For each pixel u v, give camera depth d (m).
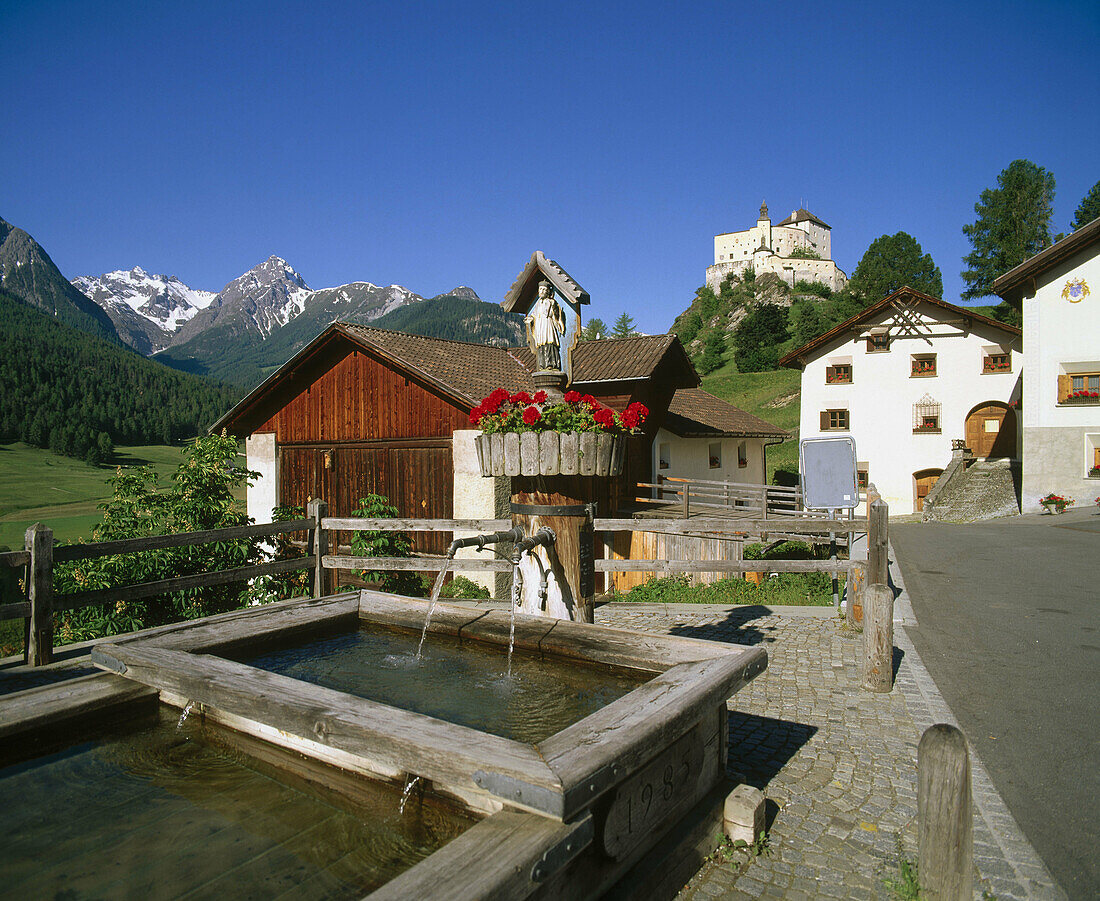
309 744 2.94
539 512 3.97
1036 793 3.54
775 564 7.06
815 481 6.42
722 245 131.75
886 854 2.93
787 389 57.75
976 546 14.36
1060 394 21.31
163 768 3.07
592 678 3.55
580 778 2.01
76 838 2.52
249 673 3.04
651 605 7.91
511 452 3.83
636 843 2.44
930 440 27.56
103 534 7.00
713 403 24.14
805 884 2.71
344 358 12.41
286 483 13.26
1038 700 4.95
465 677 3.65
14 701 3.13
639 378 14.05
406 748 2.27
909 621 7.53
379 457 11.96
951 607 8.30
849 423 28.64
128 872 2.31
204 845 2.47
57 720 3.08
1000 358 26.69
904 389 27.91
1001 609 8.16
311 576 6.96
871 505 6.57
